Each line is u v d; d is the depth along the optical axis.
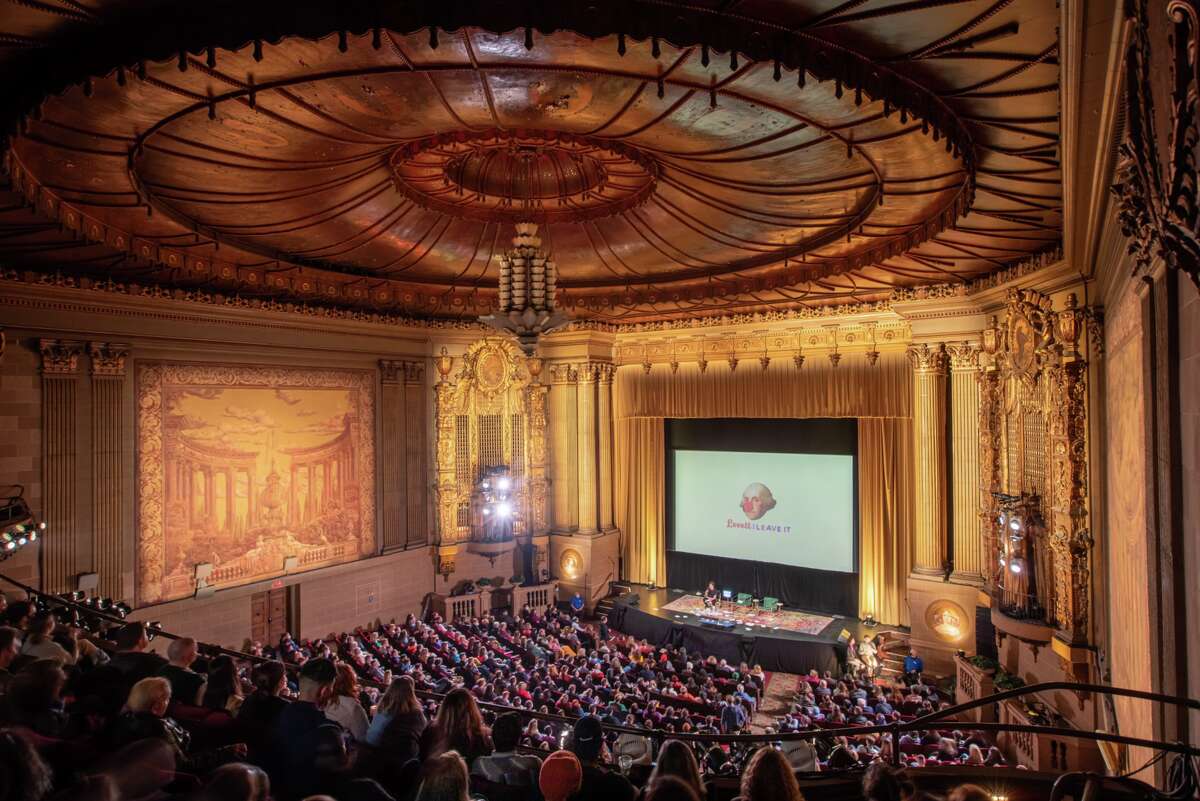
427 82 8.48
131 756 3.51
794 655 18.70
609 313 22.17
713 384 22.77
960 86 7.27
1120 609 9.52
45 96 6.77
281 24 6.11
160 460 16.50
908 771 5.60
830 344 20.73
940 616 17.42
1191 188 3.17
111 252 12.86
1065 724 11.80
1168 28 3.09
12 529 12.88
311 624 19.28
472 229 15.70
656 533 24.33
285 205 12.45
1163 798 4.38
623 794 4.63
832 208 12.65
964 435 17.14
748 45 6.42
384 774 4.84
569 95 9.05
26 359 14.36
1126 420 8.47
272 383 18.73
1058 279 12.28
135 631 6.38
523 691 13.15
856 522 21.05
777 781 3.43
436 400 22.53
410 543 21.81
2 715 4.43
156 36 6.29
